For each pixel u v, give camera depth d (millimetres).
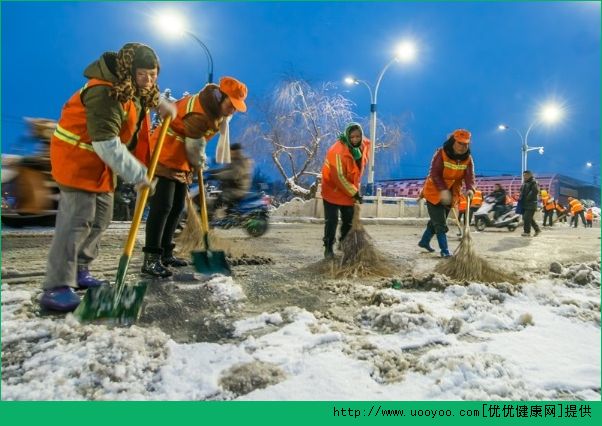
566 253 6730
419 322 2676
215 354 2205
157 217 3730
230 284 3465
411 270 4602
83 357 2068
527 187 10820
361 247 4387
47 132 7598
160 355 2143
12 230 7434
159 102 3145
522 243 8492
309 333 2504
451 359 2137
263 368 2049
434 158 5590
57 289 2766
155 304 2961
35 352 2150
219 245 5309
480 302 3195
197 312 2885
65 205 2744
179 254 5027
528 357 2291
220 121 3896
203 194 4086
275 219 15352
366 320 2820
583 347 2449
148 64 2693
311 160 24750
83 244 3201
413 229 13305
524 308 3189
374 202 18047
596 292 3705
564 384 2020
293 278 3996
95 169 2748
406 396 1873
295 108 25141
